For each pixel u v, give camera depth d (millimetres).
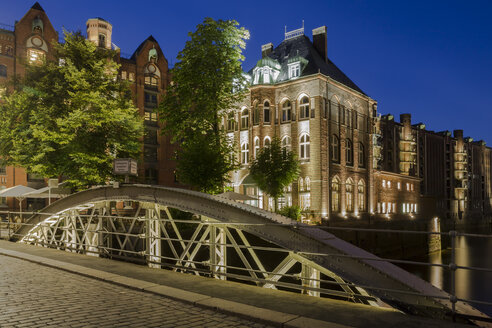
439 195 94250
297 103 39500
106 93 25641
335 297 14539
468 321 5969
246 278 8633
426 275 42344
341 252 8234
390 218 50406
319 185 37250
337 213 39500
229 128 44062
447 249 63562
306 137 38750
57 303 6984
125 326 5711
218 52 23812
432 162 94312
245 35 24594
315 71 39438
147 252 12164
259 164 31656
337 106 41156
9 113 25375
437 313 6453
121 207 43438
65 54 25375
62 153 24203
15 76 27266
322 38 45312
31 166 24906
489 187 121188
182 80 24125
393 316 5918
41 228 17562
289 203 38812
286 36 47094
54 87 24891
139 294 7672
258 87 40594
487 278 41156
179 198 11719
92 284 8625
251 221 9953
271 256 16484
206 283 8383
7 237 19359
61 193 26734
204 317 6156
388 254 46875
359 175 44125
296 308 6371
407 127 81750
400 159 80000
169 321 5949
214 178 23031
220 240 10664
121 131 26078
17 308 6645
